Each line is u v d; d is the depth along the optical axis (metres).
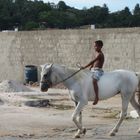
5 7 73.81
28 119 19.31
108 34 32.50
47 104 24.45
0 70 40.44
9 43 39.28
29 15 72.88
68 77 15.22
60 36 35.50
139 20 59.91
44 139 15.10
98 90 15.27
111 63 32.38
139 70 30.91
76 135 15.19
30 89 31.30
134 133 16.06
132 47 31.22
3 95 27.31
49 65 15.20
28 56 37.84
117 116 20.92
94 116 20.91
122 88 15.61
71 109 23.22
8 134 16.03
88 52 33.75
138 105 16.00
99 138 15.14
